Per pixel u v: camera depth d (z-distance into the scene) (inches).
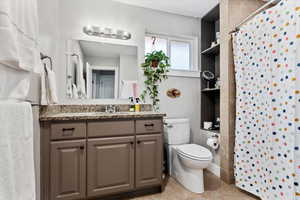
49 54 63.7
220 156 80.1
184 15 101.4
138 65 89.4
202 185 68.5
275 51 54.1
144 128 65.7
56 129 54.4
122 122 62.6
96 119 59.0
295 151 47.4
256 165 61.1
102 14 84.3
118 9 87.3
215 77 103.8
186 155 67.2
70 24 79.7
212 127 98.2
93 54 82.8
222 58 79.6
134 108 84.0
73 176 55.6
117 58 86.3
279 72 52.4
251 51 64.0
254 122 62.4
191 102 102.0
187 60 106.0
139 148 64.4
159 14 95.9
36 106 50.4
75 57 80.2
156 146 67.2
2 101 27.5
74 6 80.4
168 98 96.9
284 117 50.2
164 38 101.4
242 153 67.4
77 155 56.4
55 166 54.0
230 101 75.6
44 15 57.4
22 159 28.6
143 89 90.1
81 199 56.9
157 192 68.1
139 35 90.4
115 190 60.6
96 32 82.7
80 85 80.8
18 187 27.5
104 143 59.7
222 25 79.7
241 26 71.0
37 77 51.6
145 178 64.9
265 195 56.9
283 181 50.1
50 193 53.4
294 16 48.1
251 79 64.1
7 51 25.8
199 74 103.3
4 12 25.2
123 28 87.8
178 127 87.0
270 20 56.1
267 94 56.9
